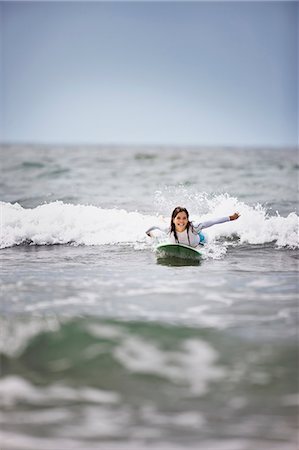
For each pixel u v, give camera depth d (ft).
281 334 12.48
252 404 9.72
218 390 10.17
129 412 9.56
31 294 15.76
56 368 11.05
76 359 11.38
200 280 17.57
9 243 24.00
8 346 11.94
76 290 16.25
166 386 10.34
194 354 11.53
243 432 8.96
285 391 10.09
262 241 24.04
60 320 13.30
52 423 9.25
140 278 17.87
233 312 14.03
